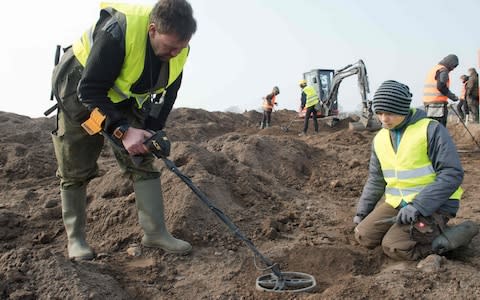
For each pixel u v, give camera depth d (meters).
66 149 3.32
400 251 3.40
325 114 18.11
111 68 2.86
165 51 2.89
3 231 4.09
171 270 3.40
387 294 2.89
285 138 7.84
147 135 3.00
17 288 2.73
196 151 5.33
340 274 3.36
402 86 3.43
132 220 4.05
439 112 8.99
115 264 3.44
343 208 5.15
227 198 4.57
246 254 3.69
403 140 3.53
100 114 2.91
